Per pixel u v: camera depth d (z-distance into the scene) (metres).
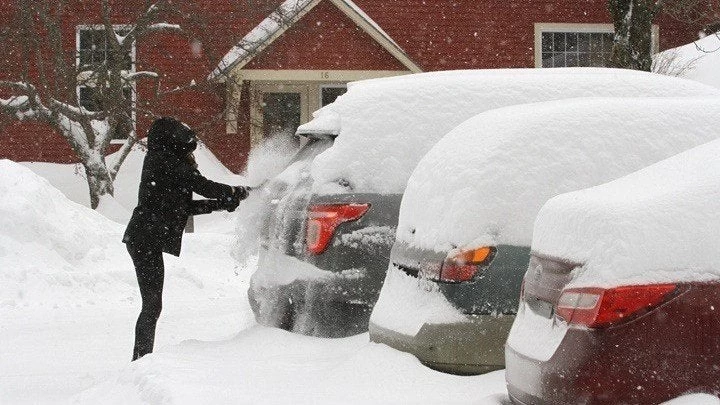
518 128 6.78
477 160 6.66
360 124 8.16
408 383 6.26
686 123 6.97
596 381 4.56
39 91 28.22
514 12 31.27
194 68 29.78
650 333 4.54
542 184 6.58
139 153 29.08
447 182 6.73
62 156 29.80
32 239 15.51
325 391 6.24
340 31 28.22
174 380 6.64
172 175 8.91
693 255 4.60
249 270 17.44
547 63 31.45
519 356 5.18
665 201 4.74
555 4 31.33
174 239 8.95
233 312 12.68
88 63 26.39
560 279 4.97
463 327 6.36
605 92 8.67
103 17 24.97
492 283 6.40
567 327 4.77
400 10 31.02
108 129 25.55
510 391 5.33
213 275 16.77
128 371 7.59
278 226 8.32
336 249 7.86
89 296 14.18
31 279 14.18
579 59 31.50
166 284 14.96
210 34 26.73
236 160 29.95
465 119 8.27
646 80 8.88
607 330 4.57
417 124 8.20
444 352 6.36
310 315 7.93
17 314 12.69
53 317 12.45
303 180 8.32
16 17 24.91
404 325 6.57
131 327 11.69
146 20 25.38
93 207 25.30
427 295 6.55
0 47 24.89
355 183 8.00
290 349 7.67
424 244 6.68
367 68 28.33
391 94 8.30
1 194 16.11
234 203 9.03
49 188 17.55
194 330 11.13
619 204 4.81
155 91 27.27
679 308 4.53
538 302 5.23
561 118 6.84
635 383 4.53
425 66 31.06
